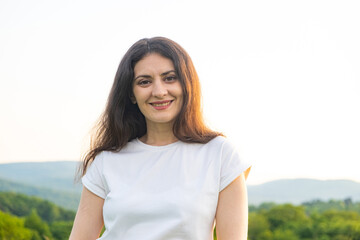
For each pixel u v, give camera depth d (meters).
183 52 2.12
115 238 2.01
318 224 14.46
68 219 8.70
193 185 1.97
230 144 2.07
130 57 2.12
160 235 1.92
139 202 1.98
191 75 2.11
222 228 1.99
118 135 2.23
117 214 2.00
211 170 2.01
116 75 2.21
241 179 2.02
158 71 2.06
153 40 2.13
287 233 14.19
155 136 2.20
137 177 2.07
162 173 2.05
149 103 2.10
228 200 1.99
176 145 2.12
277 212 15.02
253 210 15.48
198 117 2.13
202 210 1.93
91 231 2.18
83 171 2.32
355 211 15.47
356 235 13.98
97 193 2.17
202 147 2.09
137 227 1.97
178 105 2.11
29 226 7.95
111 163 2.18
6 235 7.61
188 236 1.91
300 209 15.30
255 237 14.50
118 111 2.24
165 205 1.94
